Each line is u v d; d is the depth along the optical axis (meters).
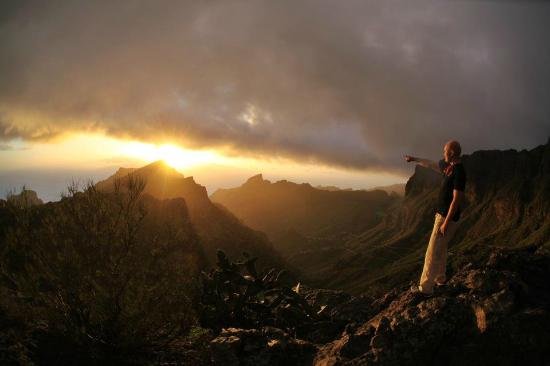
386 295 9.16
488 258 7.57
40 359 6.12
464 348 5.67
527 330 5.48
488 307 5.79
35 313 6.41
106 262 6.59
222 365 6.67
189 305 7.17
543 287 6.63
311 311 9.80
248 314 9.69
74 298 6.57
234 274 9.64
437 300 6.19
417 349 5.80
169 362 6.78
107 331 6.57
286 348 7.05
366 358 5.86
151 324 6.71
